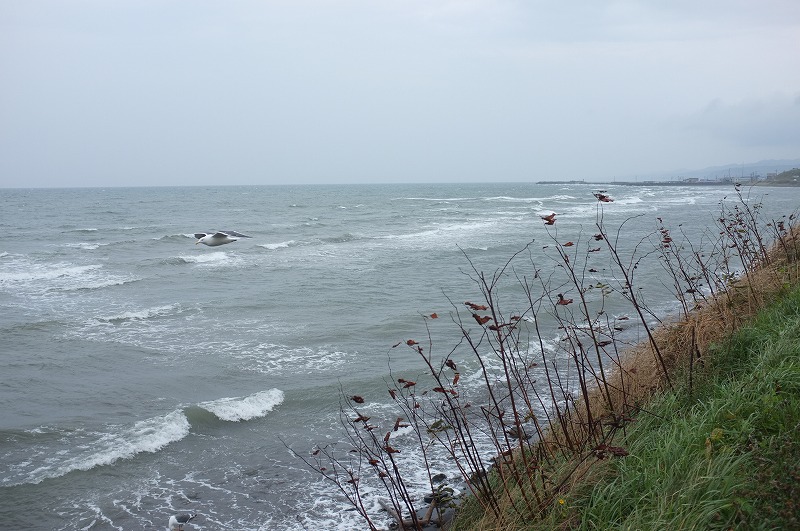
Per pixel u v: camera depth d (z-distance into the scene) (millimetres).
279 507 7488
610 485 4594
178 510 7520
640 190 138250
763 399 5094
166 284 23594
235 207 82375
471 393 10672
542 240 34000
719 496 4059
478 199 98562
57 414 10664
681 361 6926
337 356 13648
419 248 32438
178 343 15023
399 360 13031
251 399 10906
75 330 16375
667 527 3928
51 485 8172
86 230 47375
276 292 21234
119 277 25500
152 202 101875
